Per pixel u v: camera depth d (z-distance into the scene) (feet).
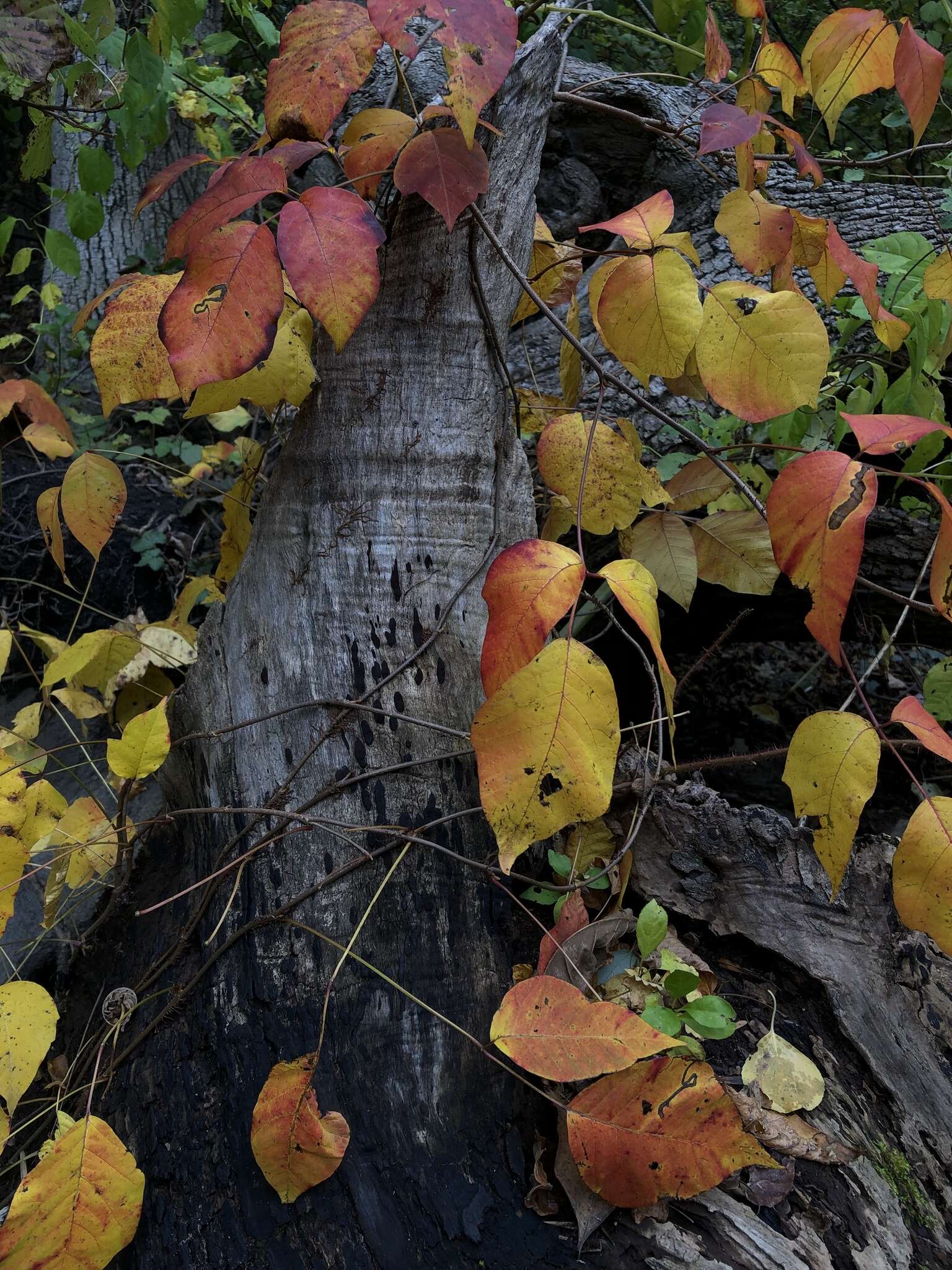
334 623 2.55
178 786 2.88
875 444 1.97
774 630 4.28
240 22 5.47
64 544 4.26
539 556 2.02
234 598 2.72
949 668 2.92
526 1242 2.11
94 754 3.77
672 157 4.64
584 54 6.10
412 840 2.40
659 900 2.64
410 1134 2.23
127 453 4.39
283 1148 2.09
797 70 2.68
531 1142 2.26
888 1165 2.31
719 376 2.26
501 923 2.50
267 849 2.46
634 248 2.33
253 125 4.99
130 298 2.27
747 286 2.27
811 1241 2.15
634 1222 2.13
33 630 3.47
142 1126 2.29
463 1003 2.37
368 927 2.39
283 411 3.39
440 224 2.54
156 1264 2.13
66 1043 2.69
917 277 3.45
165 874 2.80
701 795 2.74
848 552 1.95
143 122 3.09
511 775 1.95
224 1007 2.36
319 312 2.03
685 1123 2.07
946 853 2.02
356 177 2.46
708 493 2.96
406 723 2.50
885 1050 2.47
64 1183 2.06
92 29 2.81
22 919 3.23
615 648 4.17
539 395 3.12
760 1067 2.35
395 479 2.57
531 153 2.65
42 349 5.36
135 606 4.30
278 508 2.66
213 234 2.04
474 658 2.56
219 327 2.00
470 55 1.93
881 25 2.48
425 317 2.57
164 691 3.40
